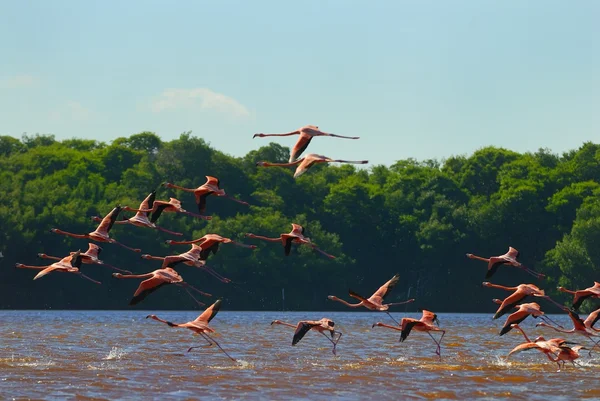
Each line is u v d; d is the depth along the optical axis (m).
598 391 33.41
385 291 40.38
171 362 41.91
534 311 40.16
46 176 133.75
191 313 110.50
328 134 30.47
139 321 84.06
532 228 131.25
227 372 38.19
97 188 130.75
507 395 32.38
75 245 117.31
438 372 38.94
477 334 67.75
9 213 115.62
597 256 111.69
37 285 115.62
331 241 128.62
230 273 122.19
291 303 126.00
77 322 80.94
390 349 51.00
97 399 30.59
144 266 117.19
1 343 52.31
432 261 133.12
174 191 130.25
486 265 131.25
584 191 130.88
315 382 35.28
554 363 43.28
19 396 30.94
